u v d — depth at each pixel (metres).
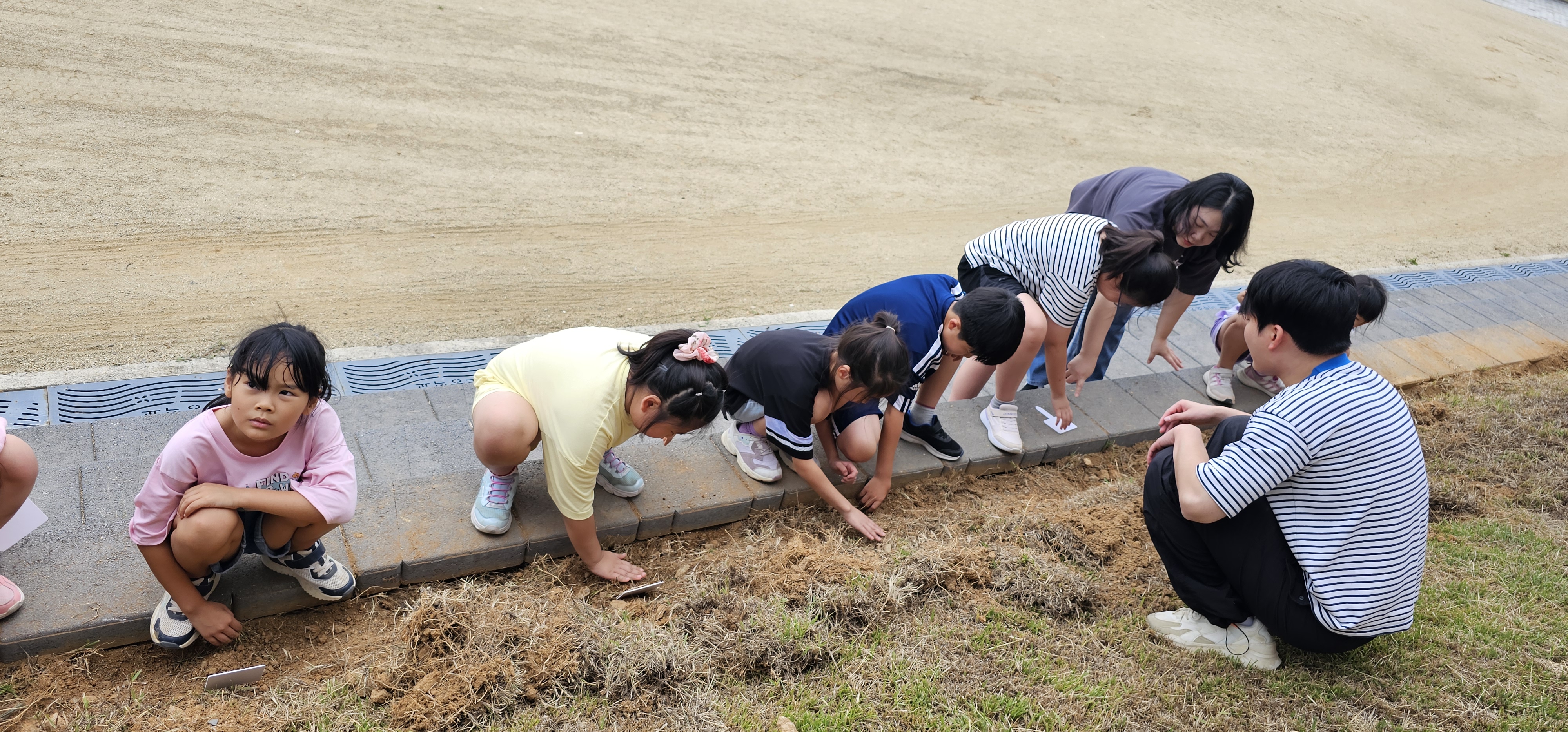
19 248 5.28
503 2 10.70
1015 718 2.74
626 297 6.04
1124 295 3.83
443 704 2.53
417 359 4.98
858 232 7.59
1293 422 2.61
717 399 2.84
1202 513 2.73
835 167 8.69
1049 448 4.35
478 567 3.16
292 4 9.41
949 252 7.49
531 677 2.65
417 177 7.00
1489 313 7.25
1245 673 2.98
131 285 5.18
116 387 4.31
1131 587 3.41
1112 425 4.62
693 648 2.82
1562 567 3.60
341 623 2.92
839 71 11.04
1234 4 17.59
